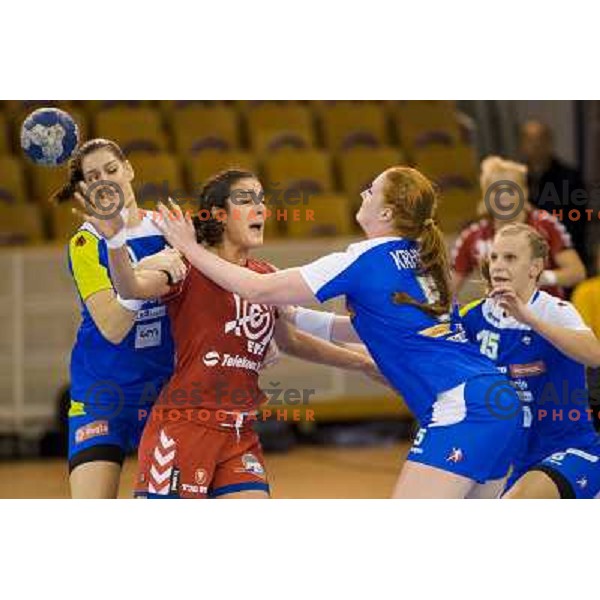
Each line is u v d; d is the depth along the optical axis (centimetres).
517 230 1731
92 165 1612
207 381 1561
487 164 2259
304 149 3709
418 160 3631
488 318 1756
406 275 1539
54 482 2688
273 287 1509
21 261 3158
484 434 1484
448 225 3300
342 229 3416
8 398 3156
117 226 1488
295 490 2511
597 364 1672
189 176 3516
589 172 3659
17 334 3150
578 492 1706
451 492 1482
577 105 3691
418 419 1546
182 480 1543
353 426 3183
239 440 1577
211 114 3759
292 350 1736
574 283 2158
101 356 1656
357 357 1752
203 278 1570
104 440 1633
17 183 3441
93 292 1588
